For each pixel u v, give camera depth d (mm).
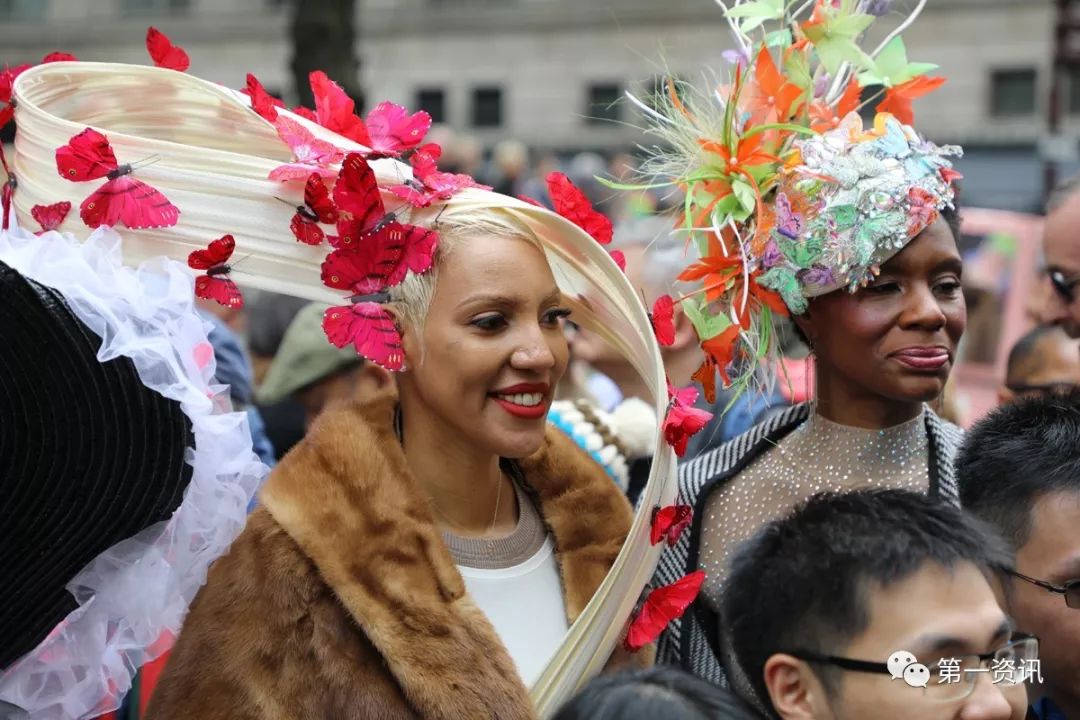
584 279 2525
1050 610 2283
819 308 2549
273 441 4402
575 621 2326
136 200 2234
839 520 2002
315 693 2168
